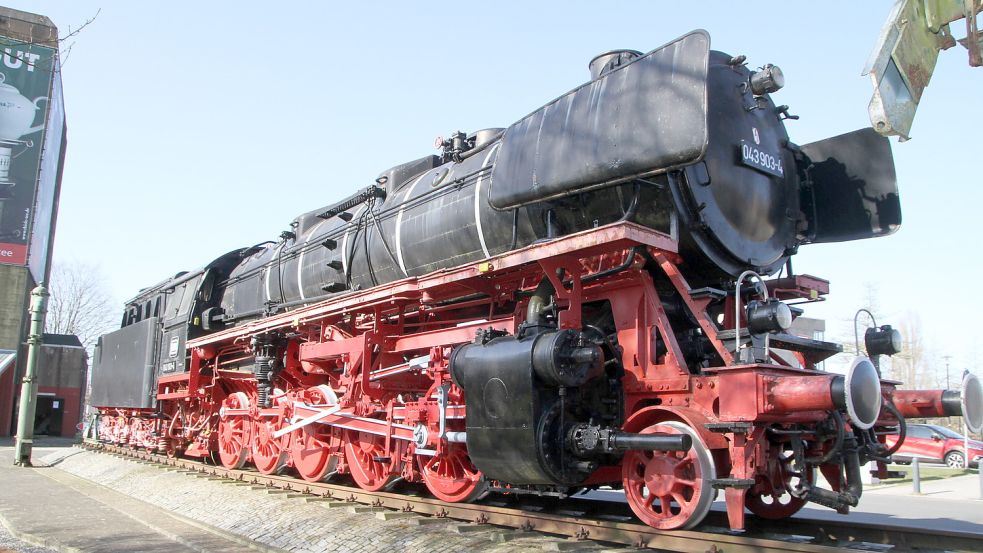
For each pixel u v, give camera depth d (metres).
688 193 6.14
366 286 10.27
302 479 11.18
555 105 7.01
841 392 5.01
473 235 8.09
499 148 7.56
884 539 6.20
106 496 12.27
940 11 5.07
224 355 13.89
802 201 7.88
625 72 6.34
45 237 41.53
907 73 4.99
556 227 7.04
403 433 8.40
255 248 15.42
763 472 5.71
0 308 35.47
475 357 6.84
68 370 44.41
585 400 6.61
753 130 7.04
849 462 5.99
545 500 8.43
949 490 15.68
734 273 6.68
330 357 10.16
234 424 12.95
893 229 7.35
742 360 5.54
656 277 6.71
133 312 20.62
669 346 6.09
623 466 6.20
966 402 6.02
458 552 6.16
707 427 5.53
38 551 7.74
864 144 7.63
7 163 35.59
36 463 20.34
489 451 6.55
